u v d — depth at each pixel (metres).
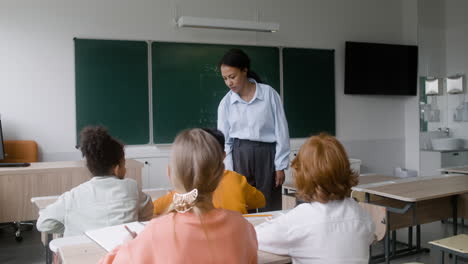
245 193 1.93
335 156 1.30
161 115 5.21
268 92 2.40
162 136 5.22
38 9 4.69
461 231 4.16
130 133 5.08
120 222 1.59
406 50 6.47
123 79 5.04
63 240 1.41
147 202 1.81
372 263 3.19
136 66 5.09
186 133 1.01
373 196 3.12
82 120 4.87
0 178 3.46
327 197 1.32
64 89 4.80
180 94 5.30
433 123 6.65
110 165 1.65
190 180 0.97
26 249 3.74
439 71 6.62
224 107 2.46
